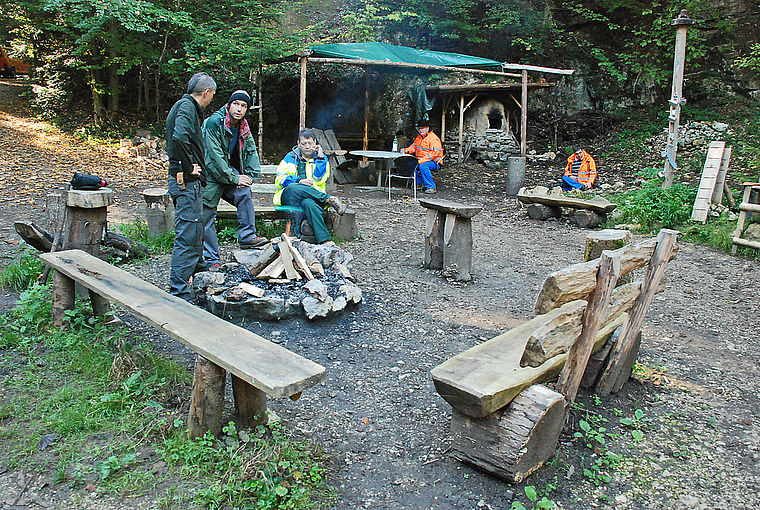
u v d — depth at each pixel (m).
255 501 2.51
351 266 6.43
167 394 3.34
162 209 6.63
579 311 2.81
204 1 14.09
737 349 4.68
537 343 2.51
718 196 9.51
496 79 17.09
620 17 18.66
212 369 2.81
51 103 15.30
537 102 18.11
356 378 3.84
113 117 14.58
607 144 16.47
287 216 6.83
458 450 2.86
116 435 2.95
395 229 8.75
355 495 2.65
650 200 9.61
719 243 8.20
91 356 3.69
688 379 4.05
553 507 2.61
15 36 14.93
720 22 17.27
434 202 6.29
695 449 3.15
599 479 2.83
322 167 6.72
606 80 18.12
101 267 4.07
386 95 16.83
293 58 13.05
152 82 15.95
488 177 14.62
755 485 2.86
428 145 12.28
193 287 4.68
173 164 4.53
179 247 4.65
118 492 2.54
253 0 13.99
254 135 15.81
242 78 14.72
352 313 4.91
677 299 5.95
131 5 12.05
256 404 2.94
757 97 17.08
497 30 17.33
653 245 3.42
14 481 2.59
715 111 16.83
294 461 2.76
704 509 2.66
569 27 19.05
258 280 4.86
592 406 3.53
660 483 2.84
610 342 3.66
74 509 2.43
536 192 10.18
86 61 14.34
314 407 3.44
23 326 4.15
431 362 4.14
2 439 2.87
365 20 15.65
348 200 11.32
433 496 2.66
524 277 6.52
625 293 3.32
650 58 17.91
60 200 4.77
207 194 5.30
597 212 9.45
